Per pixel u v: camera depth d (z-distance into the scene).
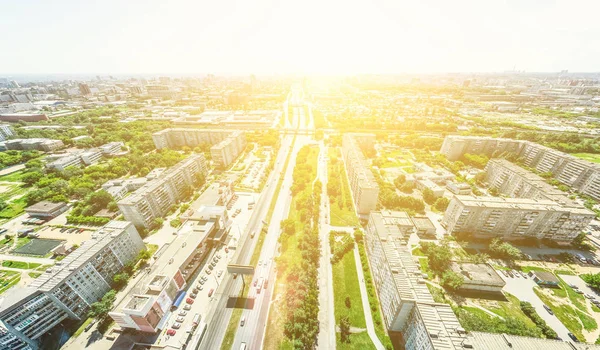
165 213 195.62
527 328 105.81
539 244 160.50
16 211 196.88
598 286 130.00
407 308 101.94
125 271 141.38
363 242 164.38
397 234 138.12
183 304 126.94
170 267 131.12
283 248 160.62
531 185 187.25
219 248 163.75
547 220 155.38
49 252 159.25
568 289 132.25
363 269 143.00
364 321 117.19
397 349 106.06
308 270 138.62
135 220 172.38
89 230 178.25
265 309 123.75
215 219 167.75
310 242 157.88
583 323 115.88
